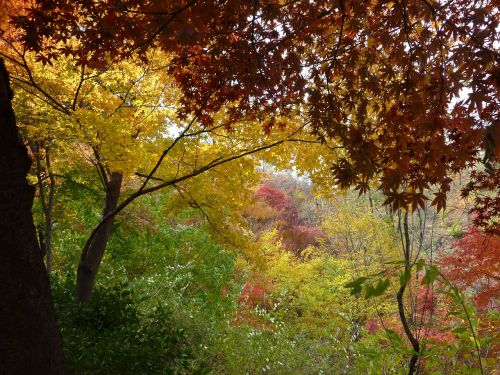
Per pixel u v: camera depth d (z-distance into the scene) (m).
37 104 4.67
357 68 3.65
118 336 3.95
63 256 8.44
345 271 9.95
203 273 9.11
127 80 5.15
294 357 6.68
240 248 6.30
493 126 2.47
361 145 3.27
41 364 1.83
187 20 2.99
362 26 3.31
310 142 4.85
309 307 9.73
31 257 1.83
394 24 3.22
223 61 3.58
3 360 1.73
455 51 2.90
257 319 8.77
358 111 3.52
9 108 1.80
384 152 3.41
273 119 4.34
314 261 10.60
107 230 6.19
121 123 4.60
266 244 10.96
